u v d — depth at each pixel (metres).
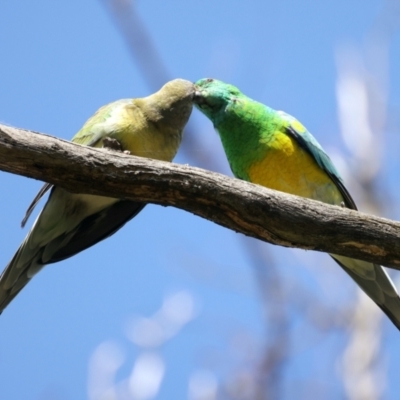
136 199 8.33
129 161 8.13
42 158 7.85
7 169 7.93
